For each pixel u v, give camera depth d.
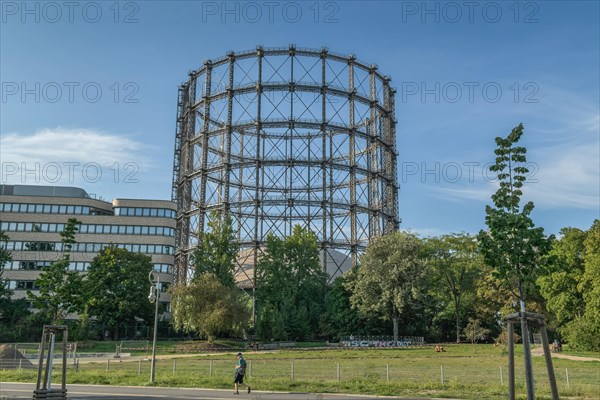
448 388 23.91
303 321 71.62
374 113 91.56
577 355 47.31
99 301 73.00
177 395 22.52
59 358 47.41
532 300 63.09
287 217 87.38
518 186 13.95
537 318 13.06
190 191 91.62
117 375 30.58
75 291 66.31
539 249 13.59
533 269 13.71
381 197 90.12
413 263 66.31
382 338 70.56
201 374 31.83
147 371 34.41
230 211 83.88
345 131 87.06
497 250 13.59
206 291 59.72
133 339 80.44
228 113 85.69
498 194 13.99
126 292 74.75
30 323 70.56
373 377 29.58
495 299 66.56
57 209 102.00
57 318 66.62
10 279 97.62
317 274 78.62
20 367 34.66
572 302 54.25
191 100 95.88
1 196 101.06
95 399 21.02
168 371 34.69
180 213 92.56
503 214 13.79
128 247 100.88
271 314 66.19
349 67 91.12
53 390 18.73
